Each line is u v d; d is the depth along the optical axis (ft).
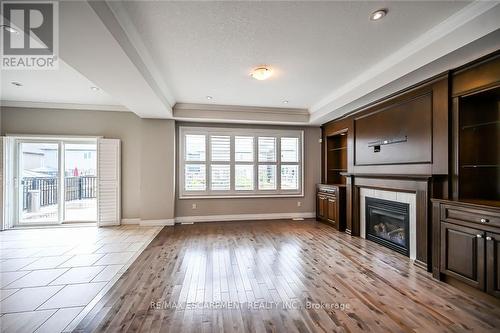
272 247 12.30
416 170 10.33
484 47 7.04
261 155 19.24
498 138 8.51
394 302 7.20
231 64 10.22
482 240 7.20
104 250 11.82
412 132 10.56
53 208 17.12
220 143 18.61
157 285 8.25
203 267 9.77
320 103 16.15
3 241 13.29
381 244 12.62
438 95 9.27
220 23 7.31
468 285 7.67
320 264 10.09
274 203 19.31
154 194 16.98
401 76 9.25
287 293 7.73
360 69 10.87
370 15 6.96
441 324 6.15
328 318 6.42
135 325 6.13
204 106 16.60
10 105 16.11
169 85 12.78
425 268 9.49
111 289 7.98
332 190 16.60
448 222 8.27
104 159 16.79
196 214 18.13
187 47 8.79
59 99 15.87
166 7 6.55
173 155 17.15
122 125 17.43
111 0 6.05
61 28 5.96
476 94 8.21
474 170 8.73
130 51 7.70
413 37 8.23
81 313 6.64
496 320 6.32
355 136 14.89
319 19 7.13
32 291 7.84
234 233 14.99
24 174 16.80
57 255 11.14
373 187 13.03
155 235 14.51
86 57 7.54
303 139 19.77
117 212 16.96
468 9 6.68
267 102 16.17
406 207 11.00
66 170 17.67
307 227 16.62
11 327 6.06
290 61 9.97
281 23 7.32
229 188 18.74
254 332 5.85
